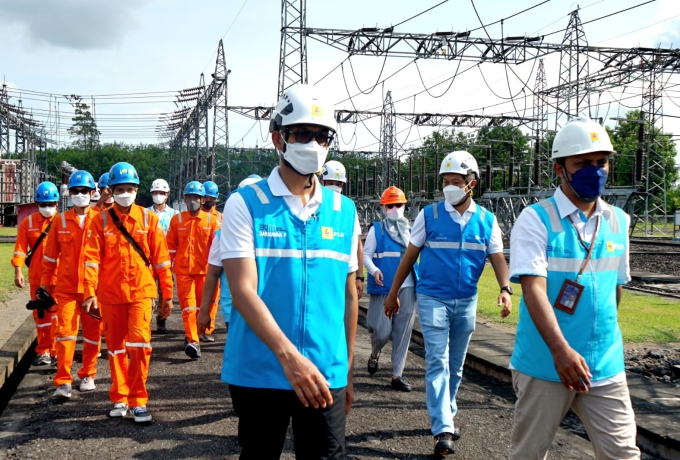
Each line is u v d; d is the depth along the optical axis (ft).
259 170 253.03
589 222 10.94
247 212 9.50
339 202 10.30
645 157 149.38
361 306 39.22
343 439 9.61
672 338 28.07
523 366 11.02
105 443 16.76
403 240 22.74
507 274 17.44
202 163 173.58
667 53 102.78
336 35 93.30
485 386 22.67
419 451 16.20
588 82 105.29
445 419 16.03
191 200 28.45
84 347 21.97
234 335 9.65
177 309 40.65
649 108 136.15
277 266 9.52
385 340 23.15
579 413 10.97
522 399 11.06
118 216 18.90
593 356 10.55
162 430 17.79
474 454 15.96
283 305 9.45
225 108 136.98
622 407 10.57
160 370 24.91
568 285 10.64
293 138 9.77
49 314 25.70
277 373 9.31
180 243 28.48
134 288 18.67
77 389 22.11
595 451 10.84
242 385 9.40
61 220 21.81
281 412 9.46
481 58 95.76
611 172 129.29
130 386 18.52
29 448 16.42
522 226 10.91
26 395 21.36
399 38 92.43
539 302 10.30
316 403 8.52
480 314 34.68
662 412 17.33
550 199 11.14
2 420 18.75
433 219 17.42
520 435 11.14
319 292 9.68
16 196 156.66
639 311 35.88
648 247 93.61
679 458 15.08
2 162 155.63
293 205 9.80
